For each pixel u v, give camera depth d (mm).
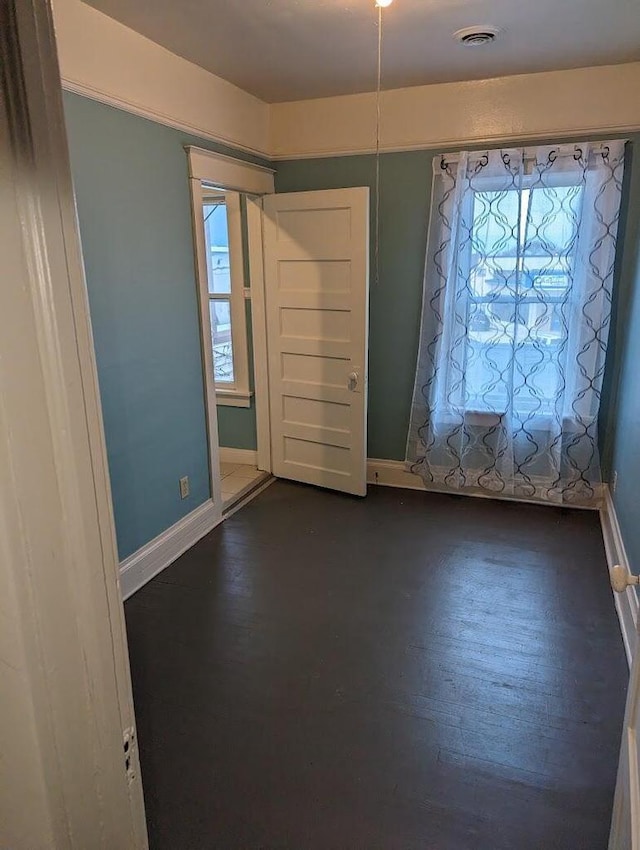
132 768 867
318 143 4008
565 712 2154
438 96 3680
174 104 3059
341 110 3898
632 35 2896
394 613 2775
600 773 1898
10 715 701
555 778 1884
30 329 630
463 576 3094
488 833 1711
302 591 2975
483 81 3570
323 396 4113
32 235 619
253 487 4273
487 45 3004
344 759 1968
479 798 1819
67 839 763
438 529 3645
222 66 3232
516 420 3898
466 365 3906
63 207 650
